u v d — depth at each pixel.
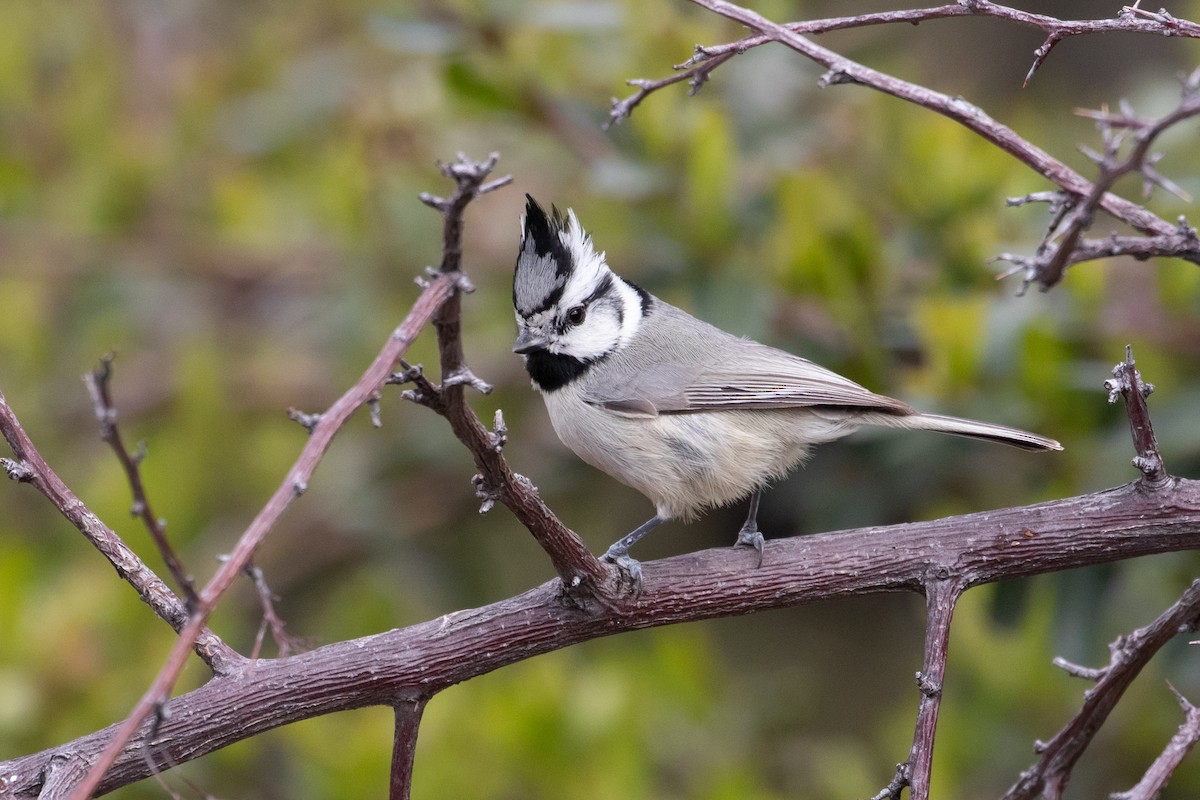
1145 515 6.38
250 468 12.69
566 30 11.05
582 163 11.22
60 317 13.62
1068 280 9.85
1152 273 10.55
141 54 14.03
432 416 12.61
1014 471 10.53
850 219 10.30
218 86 13.80
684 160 10.81
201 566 11.66
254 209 13.58
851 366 10.32
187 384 12.14
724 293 10.30
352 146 12.41
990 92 13.92
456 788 9.92
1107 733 10.55
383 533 12.73
